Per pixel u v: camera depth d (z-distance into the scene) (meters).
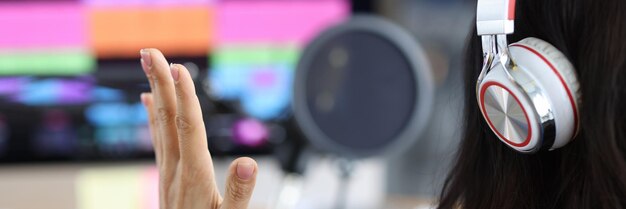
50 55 1.91
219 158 1.78
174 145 1.05
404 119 1.51
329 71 1.50
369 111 1.51
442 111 1.88
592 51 0.94
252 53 1.92
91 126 1.91
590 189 0.99
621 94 0.94
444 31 2.03
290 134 1.65
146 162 1.92
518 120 0.97
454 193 1.11
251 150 1.80
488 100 0.99
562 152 1.01
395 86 1.51
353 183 1.90
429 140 1.89
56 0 1.90
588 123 0.95
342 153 1.51
